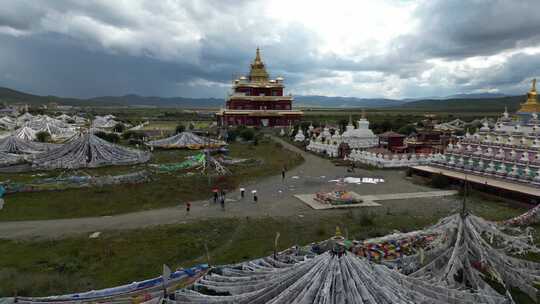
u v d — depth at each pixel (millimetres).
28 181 49750
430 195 45406
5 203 39938
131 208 38969
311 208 39469
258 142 99000
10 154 69438
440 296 16500
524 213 36125
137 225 33562
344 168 65125
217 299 15922
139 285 21344
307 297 14078
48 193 43812
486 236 29219
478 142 52906
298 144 100375
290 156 76938
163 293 18750
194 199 43094
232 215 36781
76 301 19594
